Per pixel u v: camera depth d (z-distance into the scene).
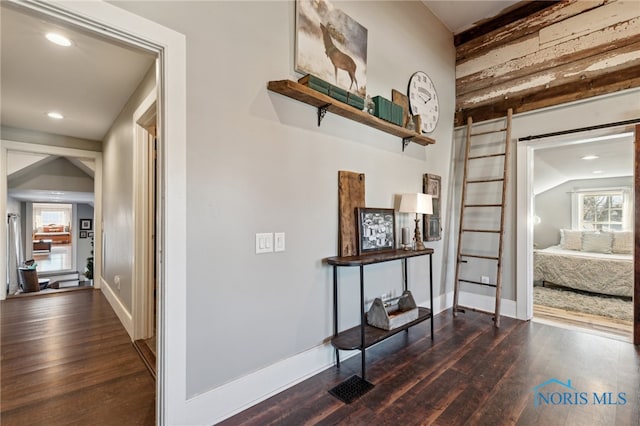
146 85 2.58
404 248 2.92
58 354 2.56
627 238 5.02
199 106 1.64
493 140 3.73
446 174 3.89
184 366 1.58
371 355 2.53
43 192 6.42
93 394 1.99
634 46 2.82
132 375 2.23
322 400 1.91
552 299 4.36
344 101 2.27
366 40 2.67
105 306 3.95
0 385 2.09
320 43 2.27
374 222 2.71
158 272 1.55
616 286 4.35
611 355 2.52
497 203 3.70
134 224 2.82
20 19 1.86
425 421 1.70
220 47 1.73
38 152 4.40
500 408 1.82
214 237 1.71
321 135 2.31
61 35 2.04
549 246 6.62
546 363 2.38
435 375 2.20
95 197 4.92
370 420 1.71
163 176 1.53
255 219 1.90
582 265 4.65
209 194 1.68
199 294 1.64
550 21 3.31
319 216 2.30
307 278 2.21
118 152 3.65
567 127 3.19
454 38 4.09
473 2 3.46
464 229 3.94
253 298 1.89
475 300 3.85
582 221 6.25
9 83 2.81
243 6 1.84
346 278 2.53
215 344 1.71
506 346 2.70
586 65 3.07
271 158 1.98
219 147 1.72
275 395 1.96
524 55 3.49
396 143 3.08
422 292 3.46
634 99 2.82
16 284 6.92
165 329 1.52
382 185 2.90
